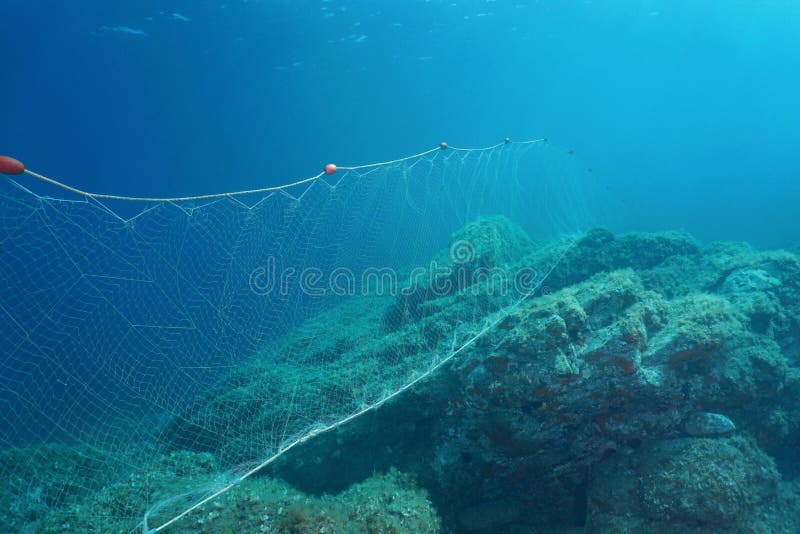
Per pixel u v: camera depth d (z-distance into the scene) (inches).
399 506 237.5
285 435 226.8
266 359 237.8
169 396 205.0
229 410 232.4
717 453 229.9
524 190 373.4
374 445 287.4
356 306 267.3
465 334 270.7
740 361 250.4
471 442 269.0
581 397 241.3
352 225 252.5
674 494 221.8
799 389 275.1
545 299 277.6
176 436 233.6
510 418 252.4
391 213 270.5
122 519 202.5
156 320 195.6
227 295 211.6
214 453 231.1
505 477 268.2
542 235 378.3
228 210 208.5
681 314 261.1
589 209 461.1
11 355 174.2
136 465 218.8
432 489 262.8
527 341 244.8
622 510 231.8
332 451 286.5
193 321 205.3
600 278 302.5
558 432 252.7
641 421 245.4
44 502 218.5
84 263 176.2
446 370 271.3
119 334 190.1
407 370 256.8
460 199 314.3
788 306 322.0
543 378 238.7
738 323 264.1
